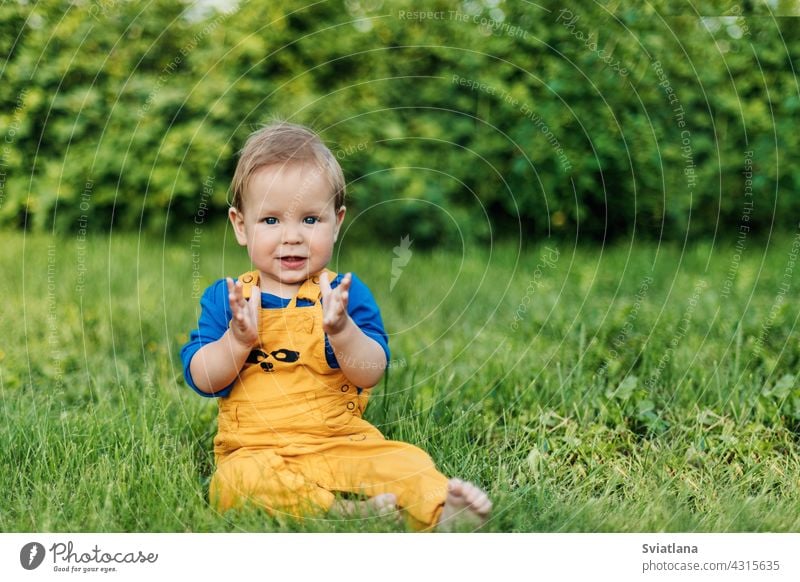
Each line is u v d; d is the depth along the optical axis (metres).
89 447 2.25
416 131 5.01
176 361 3.02
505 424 2.47
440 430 2.40
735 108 5.02
